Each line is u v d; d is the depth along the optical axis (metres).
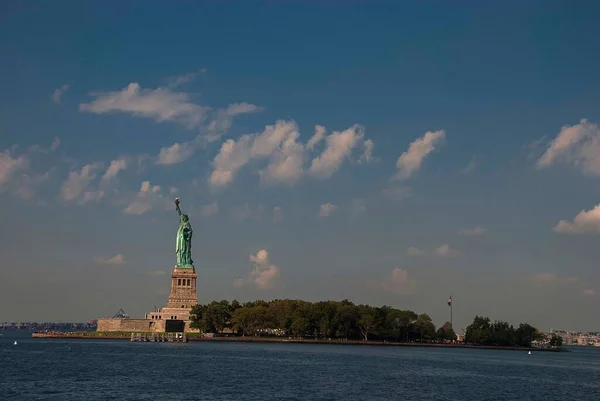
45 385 173.00
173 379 192.62
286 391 173.75
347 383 196.38
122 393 161.75
